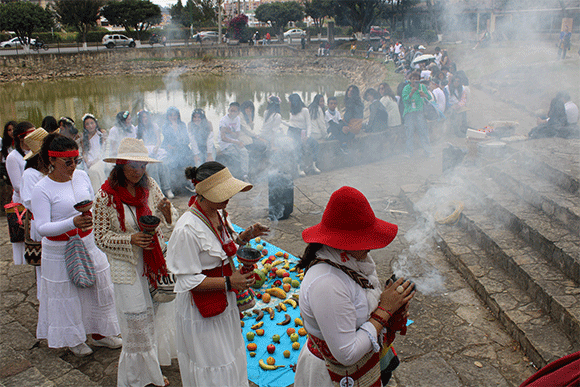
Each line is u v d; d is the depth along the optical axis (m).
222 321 2.80
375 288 2.23
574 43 24.67
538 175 5.98
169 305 3.52
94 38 53.38
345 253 2.10
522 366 3.54
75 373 3.44
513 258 4.55
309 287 2.06
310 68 46.22
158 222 2.96
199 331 2.74
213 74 47.19
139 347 3.15
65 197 3.47
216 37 60.72
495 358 3.64
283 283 4.72
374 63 35.09
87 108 26.00
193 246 2.63
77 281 3.45
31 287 4.82
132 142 3.03
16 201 4.88
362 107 9.12
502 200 5.65
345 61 42.78
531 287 4.18
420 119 9.64
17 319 4.24
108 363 3.65
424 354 3.70
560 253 4.29
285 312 4.29
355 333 2.03
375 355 2.22
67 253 3.47
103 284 3.67
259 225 3.02
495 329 4.01
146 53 48.25
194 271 2.63
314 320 2.11
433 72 13.23
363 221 2.07
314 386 2.28
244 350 3.02
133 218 3.10
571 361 1.93
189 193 7.99
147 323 3.18
